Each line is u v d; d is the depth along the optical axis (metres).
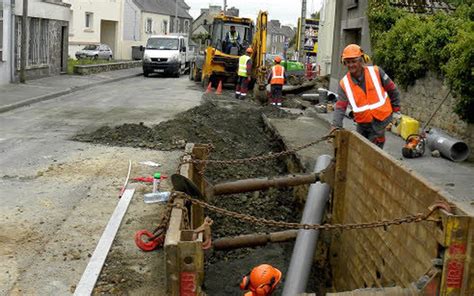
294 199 9.08
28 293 4.89
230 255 7.23
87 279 5.13
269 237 6.35
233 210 8.46
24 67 22.05
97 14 45.91
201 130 12.61
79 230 6.38
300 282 5.78
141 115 15.73
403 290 3.66
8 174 8.71
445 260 3.59
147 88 25.34
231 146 12.10
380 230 5.12
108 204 7.34
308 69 33.03
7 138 11.65
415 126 11.84
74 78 26.73
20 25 22.38
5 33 20.98
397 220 4.08
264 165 11.34
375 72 7.13
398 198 4.71
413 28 13.25
